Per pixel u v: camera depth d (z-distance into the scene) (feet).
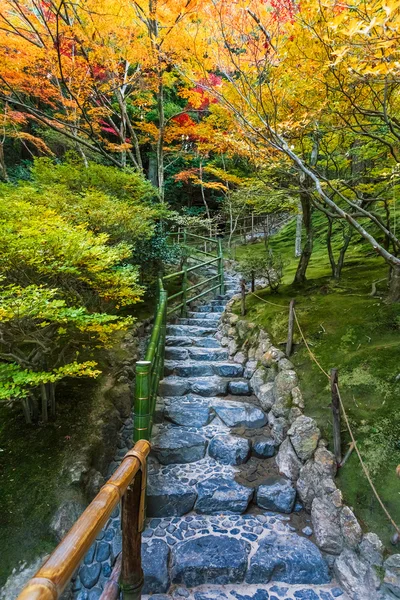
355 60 6.62
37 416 8.47
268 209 20.26
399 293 11.28
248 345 13.30
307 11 8.04
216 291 21.18
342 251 15.42
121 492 3.20
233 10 9.78
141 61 17.29
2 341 7.00
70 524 6.31
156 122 28.30
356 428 7.65
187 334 15.71
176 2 13.33
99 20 15.38
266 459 8.86
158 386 11.25
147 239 15.79
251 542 6.66
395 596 5.23
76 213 11.98
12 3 14.93
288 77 10.64
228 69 11.42
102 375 10.68
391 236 8.41
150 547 6.49
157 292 15.99
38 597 1.79
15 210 9.15
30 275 7.48
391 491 6.31
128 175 16.44
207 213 37.45
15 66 16.10
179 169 37.14
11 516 6.23
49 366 9.06
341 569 6.01
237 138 12.82
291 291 15.57
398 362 8.71
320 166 15.15
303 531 6.94
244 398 11.20
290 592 5.90
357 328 10.62
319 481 7.20
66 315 6.61
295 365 10.44
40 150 25.16
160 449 8.79
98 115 21.52
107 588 4.17
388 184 11.61
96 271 8.21
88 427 8.45
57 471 7.13
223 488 7.80
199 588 6.00
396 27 5.40
